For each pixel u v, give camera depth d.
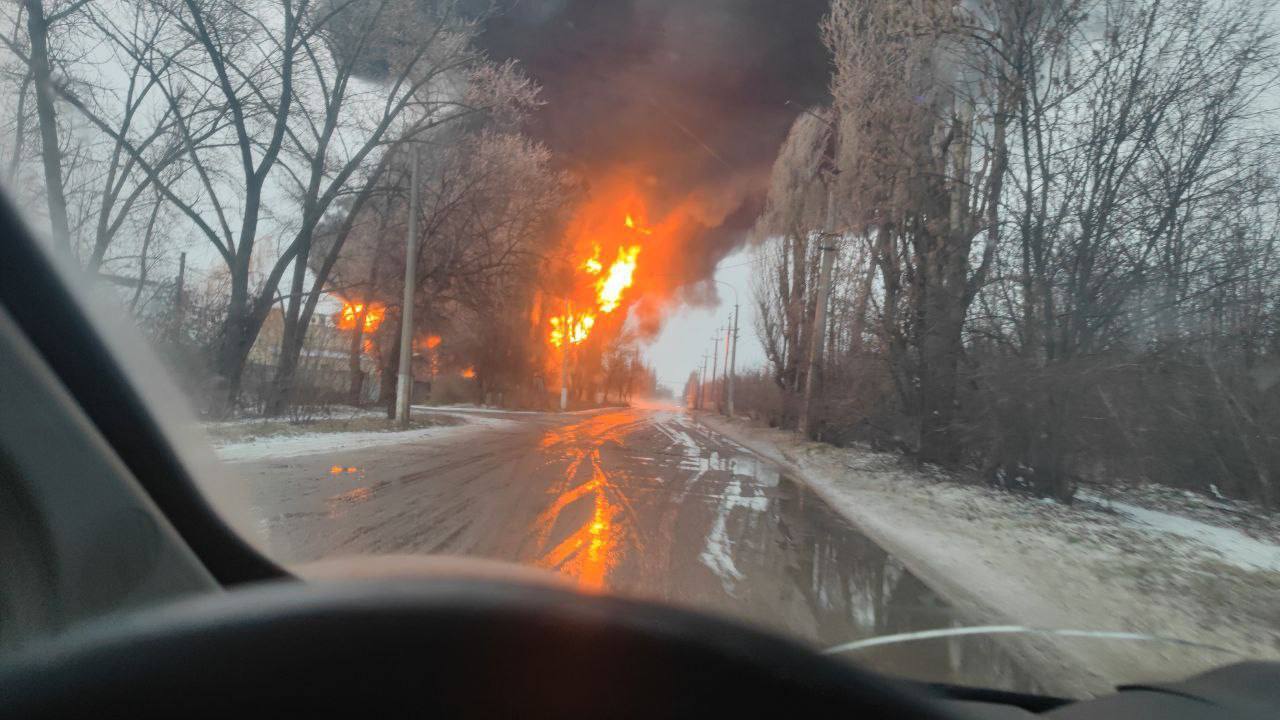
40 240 3.71
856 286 22.17
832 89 22.38
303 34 21.78
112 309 5.31
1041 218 13.10
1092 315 12.72
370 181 24.77
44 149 16.22
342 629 1.53
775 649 1.78
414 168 24.23
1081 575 8.37
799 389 31.42
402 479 12.52
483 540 7.85
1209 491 15.38
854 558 8.68
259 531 6.71
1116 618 6.61
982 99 14.38
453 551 7.25
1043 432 14.19
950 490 15.59
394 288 27.67
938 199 17.25
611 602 1.73
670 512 10.78
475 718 1.54
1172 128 11.91
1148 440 13.85
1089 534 11.17
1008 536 10.77
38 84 15.96
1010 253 13.84
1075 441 13.81
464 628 1.57
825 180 26.16
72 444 2.91
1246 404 13.14
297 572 3.98
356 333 33.47
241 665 1.49
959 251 15.98
